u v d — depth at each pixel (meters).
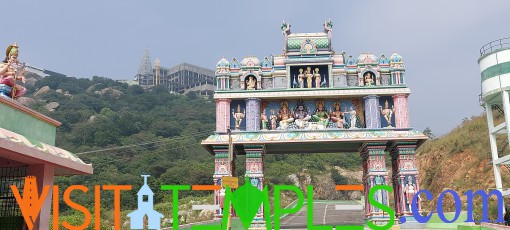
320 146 32.19
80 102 125.06
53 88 145.38
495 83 31.50
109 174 77.19
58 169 18.56
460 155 53.22
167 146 97.06
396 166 31.70
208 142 30.09
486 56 32.56
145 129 108.06
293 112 31.83
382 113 31.08
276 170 84.19
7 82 17.44
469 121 58.91
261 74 31.98
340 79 31.58
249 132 30.52
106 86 149.25
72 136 99.62
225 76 31.78
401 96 30.86
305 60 31.66
